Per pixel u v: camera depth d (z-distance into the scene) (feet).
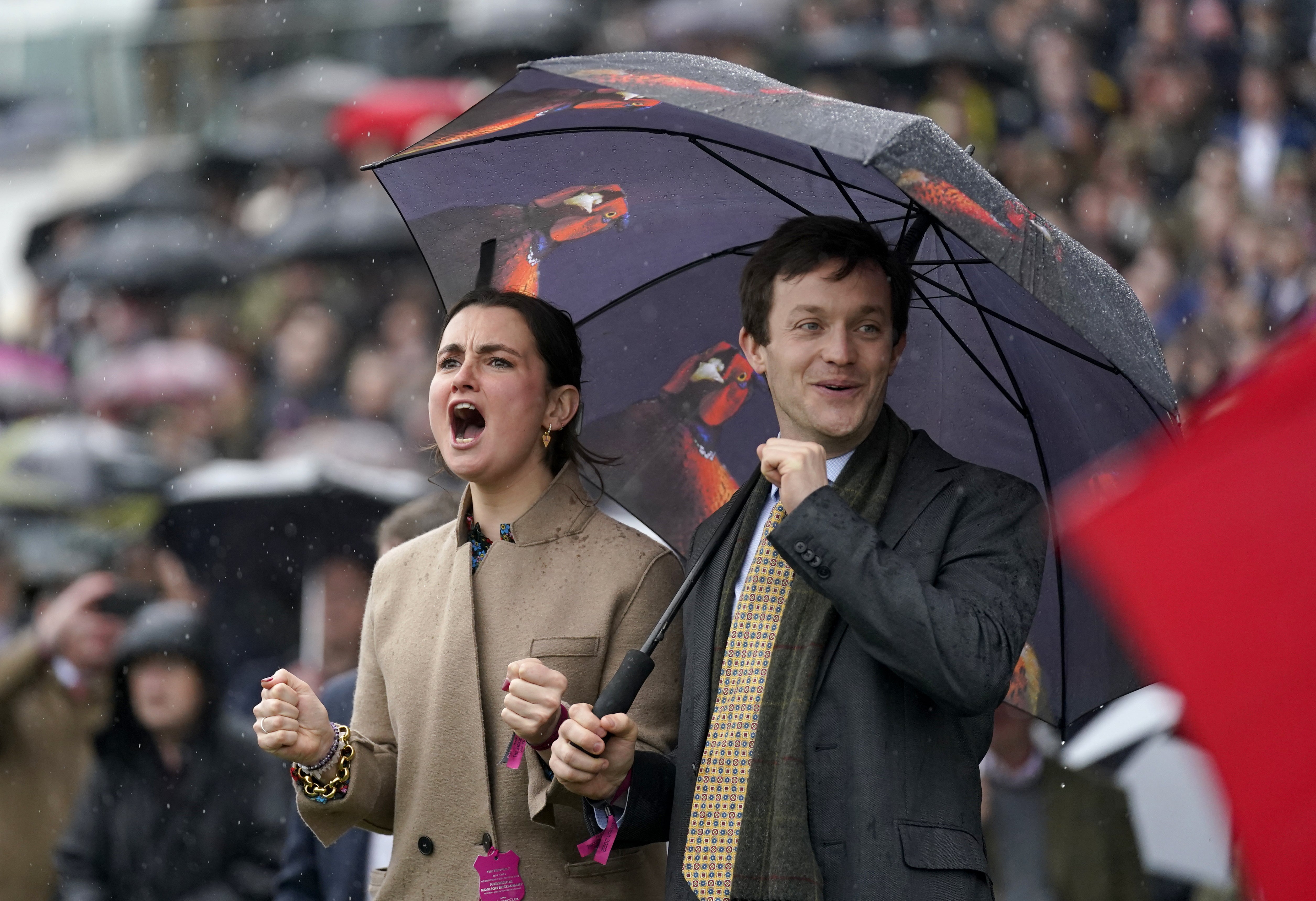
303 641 70.44
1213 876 56.24
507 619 30.68
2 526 88.22
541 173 33.19
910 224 32.30
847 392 28.40
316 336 108.58
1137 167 115.14
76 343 109.91
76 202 117.08
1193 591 13.48
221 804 58.13
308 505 72.43
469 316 31.48
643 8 123.13
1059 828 57.06
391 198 33.55
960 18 118.83
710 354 34.76
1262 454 13.51
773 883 25.99
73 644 58.44
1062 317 25.89
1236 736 13.35
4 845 57.11
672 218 33.65
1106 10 118.93
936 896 25.90
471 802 29.89
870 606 25.67
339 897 45.21
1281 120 115.65
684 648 29.48
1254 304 109.19
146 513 87.71
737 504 30.04
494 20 120.88
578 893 29.63
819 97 27.02
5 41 123.54
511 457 31.12
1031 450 33.24
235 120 120.57
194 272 112.06
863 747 26.55
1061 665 33.42
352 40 122.42
